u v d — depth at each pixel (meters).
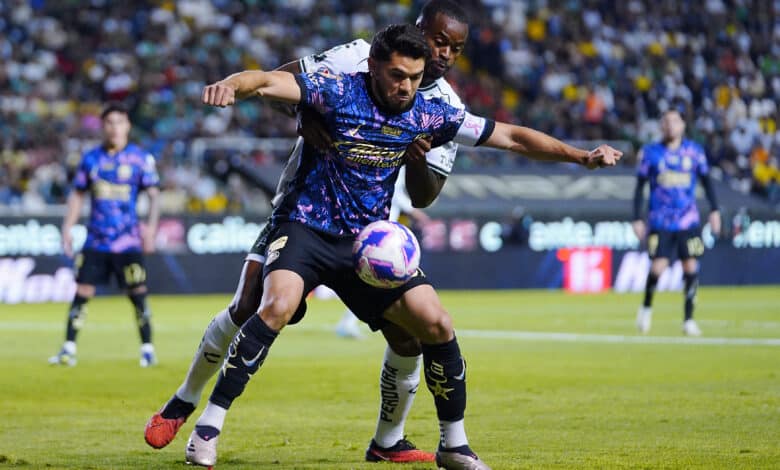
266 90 19.19
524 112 113.12
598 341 51.34
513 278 90.75
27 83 103.81
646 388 34.75
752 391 33.84
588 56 120.88
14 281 78.19
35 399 33.06
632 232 93.44
